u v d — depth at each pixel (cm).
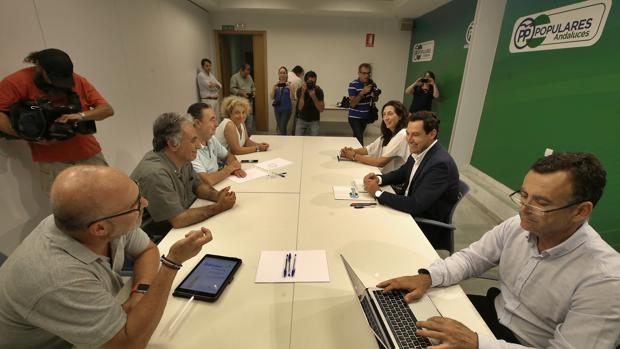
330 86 661
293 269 113
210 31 621
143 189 144
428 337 81
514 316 104
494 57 360
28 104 172
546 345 96
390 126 251
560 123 258
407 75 649
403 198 167
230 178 209
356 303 97
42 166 202
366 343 83
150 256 114
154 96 399
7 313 72
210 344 81
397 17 605
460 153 405
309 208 164
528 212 88
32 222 211
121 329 75
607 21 215
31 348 80
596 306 80
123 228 78
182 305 95
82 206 71
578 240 89
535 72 289
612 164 212
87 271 77
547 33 275
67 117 184
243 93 574
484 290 201
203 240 87
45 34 225
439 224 167
